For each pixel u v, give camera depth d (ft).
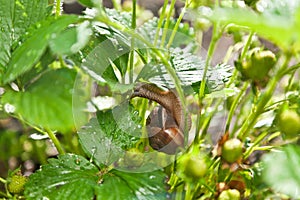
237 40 1.98
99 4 1.64
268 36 1.37
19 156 2.26
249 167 1.74
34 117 1.42
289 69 1.57
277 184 1.40
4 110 1.74
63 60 1.81
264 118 1.92
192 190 1.76
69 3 2.57
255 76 1.61
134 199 1.63
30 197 1.65
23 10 1.69
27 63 1.44
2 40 1.65
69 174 1.69
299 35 1.25
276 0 1.50
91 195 1.64
